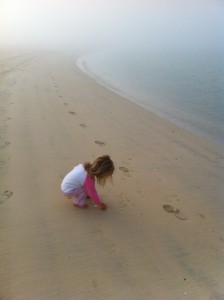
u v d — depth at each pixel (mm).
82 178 2551
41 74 8523
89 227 2469
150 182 3262
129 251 2275
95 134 4406
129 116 5578
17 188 2875
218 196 3127
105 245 2307
